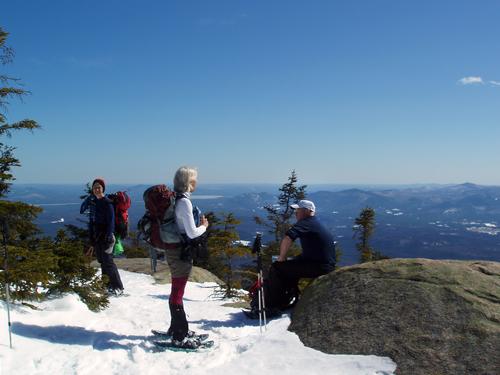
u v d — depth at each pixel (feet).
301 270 21.71
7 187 23.36
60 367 13.87
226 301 31.78
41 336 16.57
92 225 27.04
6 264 16.98
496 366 13.39
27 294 19.27
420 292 17.15
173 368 14.28
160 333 17.31
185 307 24.72
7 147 23.09
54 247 22.43
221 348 16.05
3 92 22.67
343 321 16.75
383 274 19.06
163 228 15.88
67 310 20.29
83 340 16.56
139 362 14.58
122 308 23.41
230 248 35.47
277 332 17.35
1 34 24.00
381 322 16.08
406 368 13.88
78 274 22.02
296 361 14.69
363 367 14.14
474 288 17.15
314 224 21.94
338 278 19.88
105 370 13.92
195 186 16.29
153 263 43.88
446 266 18.98
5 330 15.96
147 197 16.26
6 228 18.10
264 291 21.75
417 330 15.35
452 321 15.44
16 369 13.46
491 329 14.83
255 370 14.11
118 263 50.06
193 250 15.89
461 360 13.87
